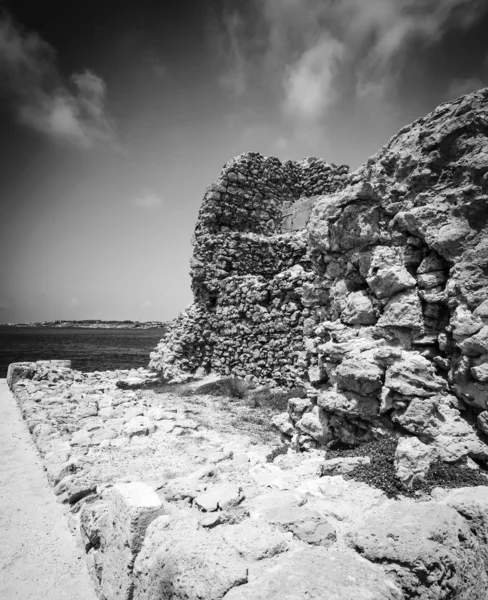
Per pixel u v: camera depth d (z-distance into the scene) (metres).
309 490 4.65
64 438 8.15
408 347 6.04
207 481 5.38
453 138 5.98
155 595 3.04
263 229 19.70
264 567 2.94
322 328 7.62
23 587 3.93
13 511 5.42
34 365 16.47
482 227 5.54
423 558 2.84
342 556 2.99
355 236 7.21
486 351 5.04
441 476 4.51
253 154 19.61
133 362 32.16
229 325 17.00
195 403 12.70
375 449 5.23
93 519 4.29
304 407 7.27
